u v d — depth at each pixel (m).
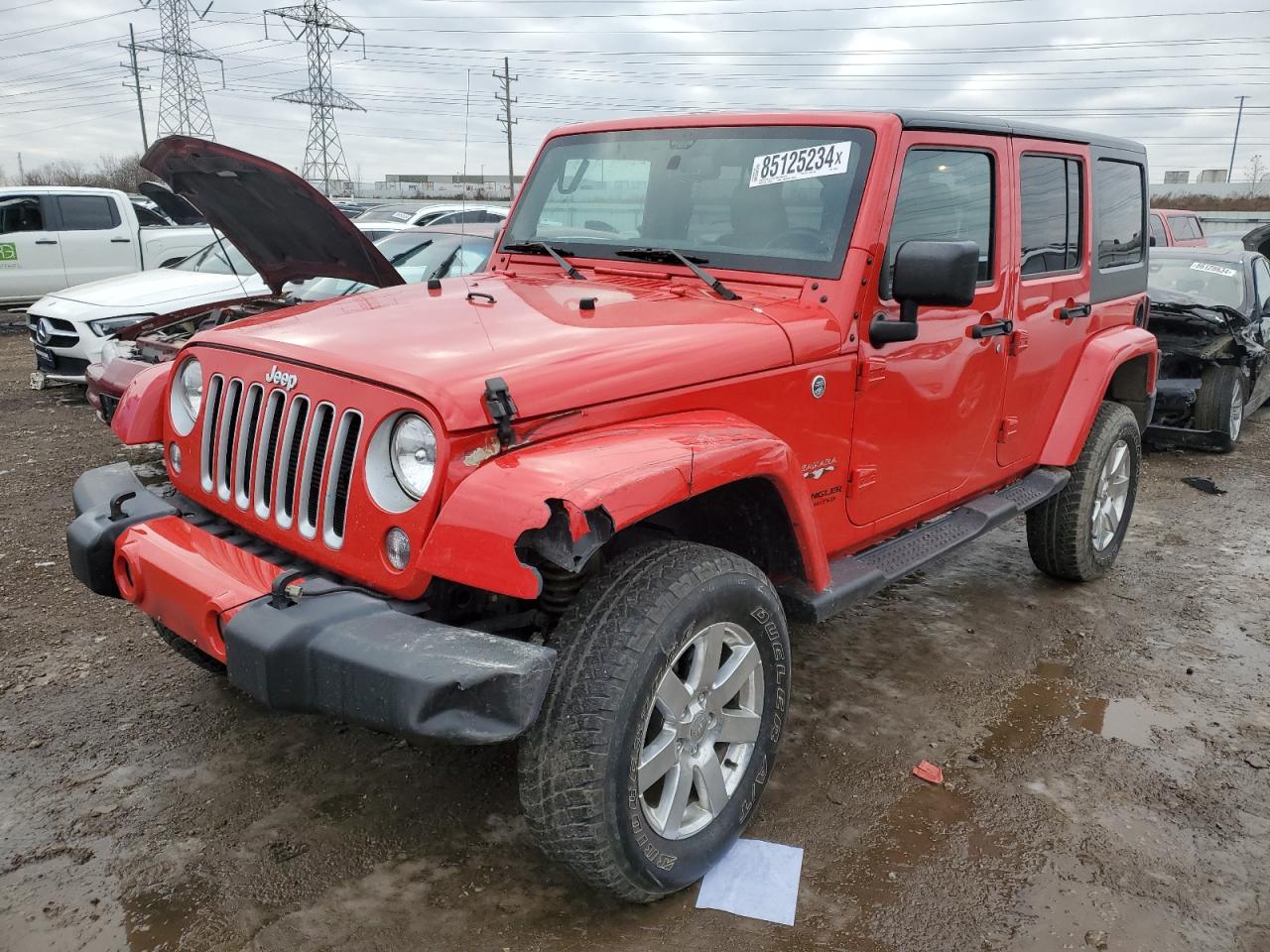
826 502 3.06
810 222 3.07
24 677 3.62
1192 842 2.81
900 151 3.06
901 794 3.02
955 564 5.16
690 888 2.56
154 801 2.88
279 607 2.17
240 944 2.33
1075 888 2.60
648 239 3.43
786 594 2.84
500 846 2.71
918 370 3.30
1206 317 7.52
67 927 2.37
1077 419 4.30
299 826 2.78
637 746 2.24
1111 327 4.70
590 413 2.36
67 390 9.34
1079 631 4.32
